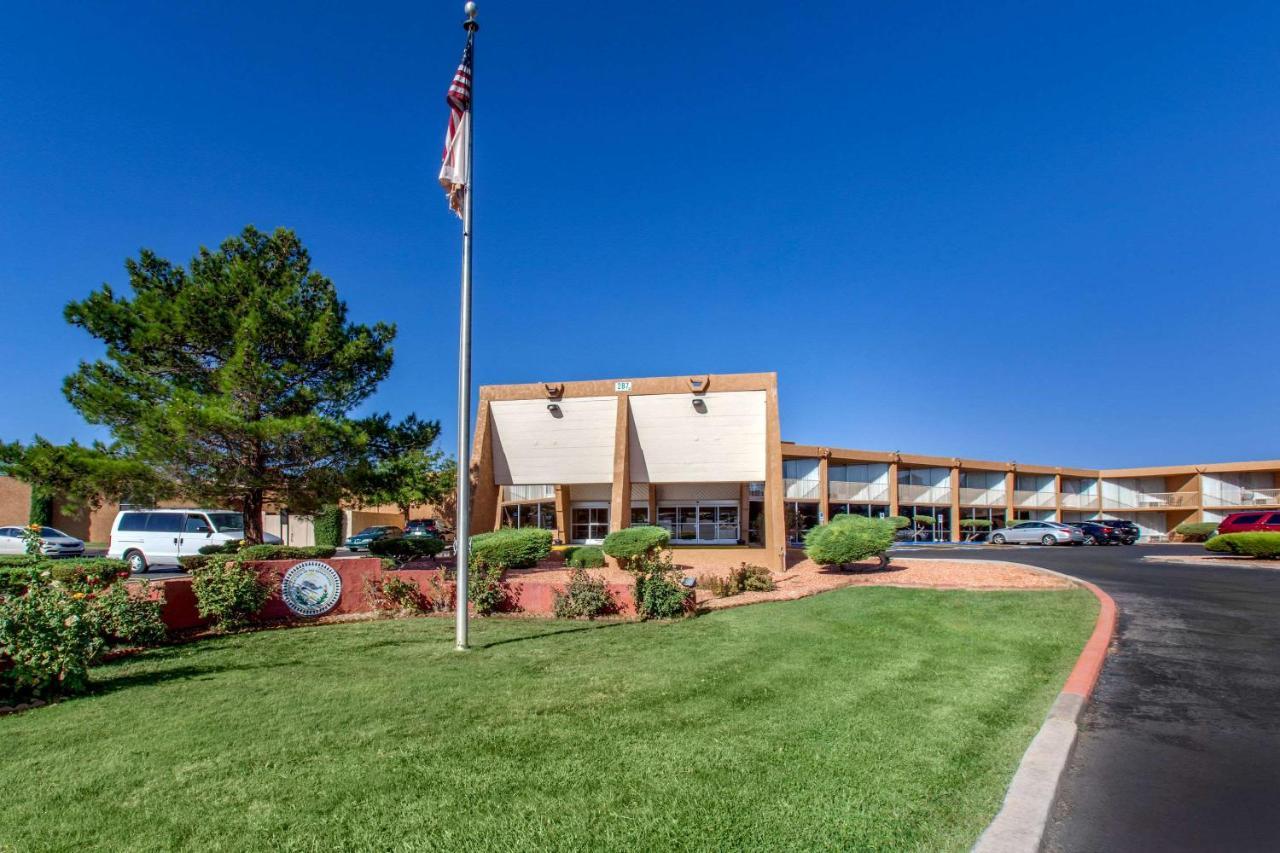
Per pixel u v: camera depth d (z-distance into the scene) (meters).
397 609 12.17
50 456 16.03
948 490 45.66
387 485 19.80
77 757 4.87
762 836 3.55
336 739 5.13
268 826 3.73
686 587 11.67
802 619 10.31
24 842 3.59
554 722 5.47
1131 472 51.38
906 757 4.64
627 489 22.77
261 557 17.45
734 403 23.12
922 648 8.24
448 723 5.48
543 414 24.47
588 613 11.24
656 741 4.98
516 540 18.00
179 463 16.97
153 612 9.32
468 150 9.40
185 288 18.19
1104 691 6.56
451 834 3.61
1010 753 4.73
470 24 9.66
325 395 18.91
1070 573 17.00
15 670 6.36
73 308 17.02
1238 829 3.82
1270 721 5.67
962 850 3.44
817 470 41.12
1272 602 11.77
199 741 5.16
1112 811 4.05
